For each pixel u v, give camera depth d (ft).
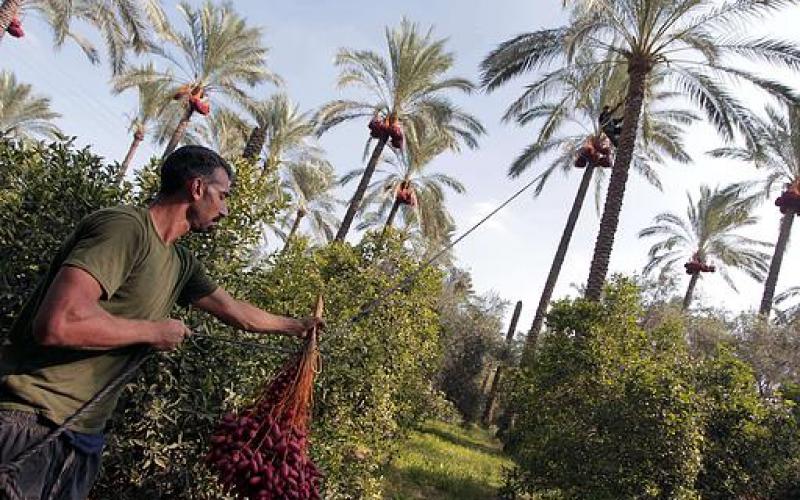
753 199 84.74
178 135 79.61
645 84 49.62
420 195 90.38
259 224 17.19
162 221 7.70
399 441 33.45
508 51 51.90
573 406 34.12
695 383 34.42
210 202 7.87
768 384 66.64
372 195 97.50
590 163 73.72
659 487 29.86
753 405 33.50
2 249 14.20
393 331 25.09
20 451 6.51
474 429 79.71
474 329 89.25
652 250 106.63
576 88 59.36
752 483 33.50
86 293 6.48
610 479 30.25
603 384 33.35
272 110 96.32
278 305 22.11
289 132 95.61
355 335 21.84
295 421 8.95
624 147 49.37
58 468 6.84
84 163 15.46
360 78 71.26
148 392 14.02
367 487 23.52
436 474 38.09
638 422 30.30
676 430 29.66
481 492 37.35
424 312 28.50
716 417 33.76
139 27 64.18
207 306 8.88
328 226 116.47
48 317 6.23
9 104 109.81
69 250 6.95
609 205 49.55
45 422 6.71
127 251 6.91
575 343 35.47
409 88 70.49
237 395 15.02
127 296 7.03
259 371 16.22
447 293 87.92
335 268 26.91
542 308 73.67
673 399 30.22
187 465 14.69
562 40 50.19
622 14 48.52
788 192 73.05
